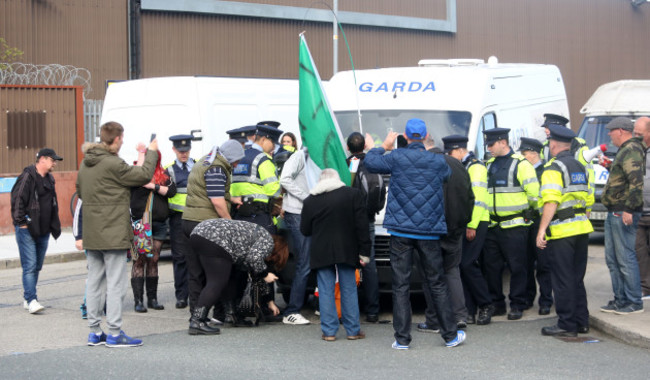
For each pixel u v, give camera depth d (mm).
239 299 8711
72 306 10039
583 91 33906
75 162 18859
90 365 6902
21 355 7277
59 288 11500
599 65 34312
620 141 8547
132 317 9273
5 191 17359
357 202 7906
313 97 8789
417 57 29938
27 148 18312
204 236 8055
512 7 31984
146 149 7895
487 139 9180
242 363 6992
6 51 21453
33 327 8656
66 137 18719
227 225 8117
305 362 7047
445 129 10352
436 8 30234
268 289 8859
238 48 26203
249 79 13664
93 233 7477
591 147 15664
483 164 9172
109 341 7617
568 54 33500
